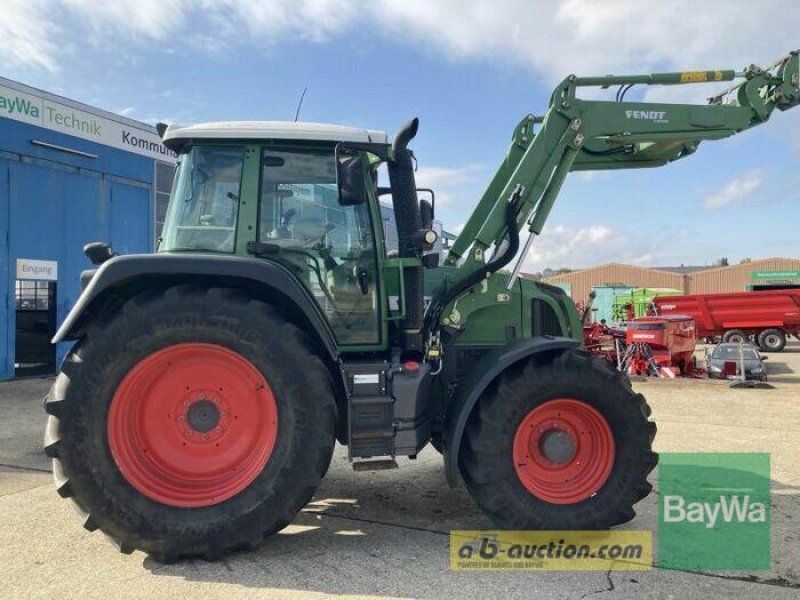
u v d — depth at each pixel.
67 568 3.13
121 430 3.20
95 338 3.17
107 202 12.70
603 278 50.69
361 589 2.92
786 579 3.05
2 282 10.72
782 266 46.88
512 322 4.30
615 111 4.32
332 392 3.42
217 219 3.64
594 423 3.60
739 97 4.52
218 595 2.85
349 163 3.44
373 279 3.80
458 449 3.46
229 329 3.23
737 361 11.36
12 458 5.43
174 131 3.62
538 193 4.19
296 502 3.25
